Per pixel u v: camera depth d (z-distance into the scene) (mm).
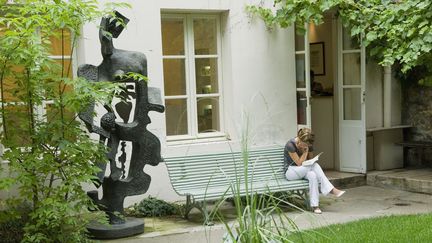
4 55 5234
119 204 6652
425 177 9227
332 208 7980
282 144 9250
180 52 8727
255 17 9000
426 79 8406
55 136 5520
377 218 7004
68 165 5605
